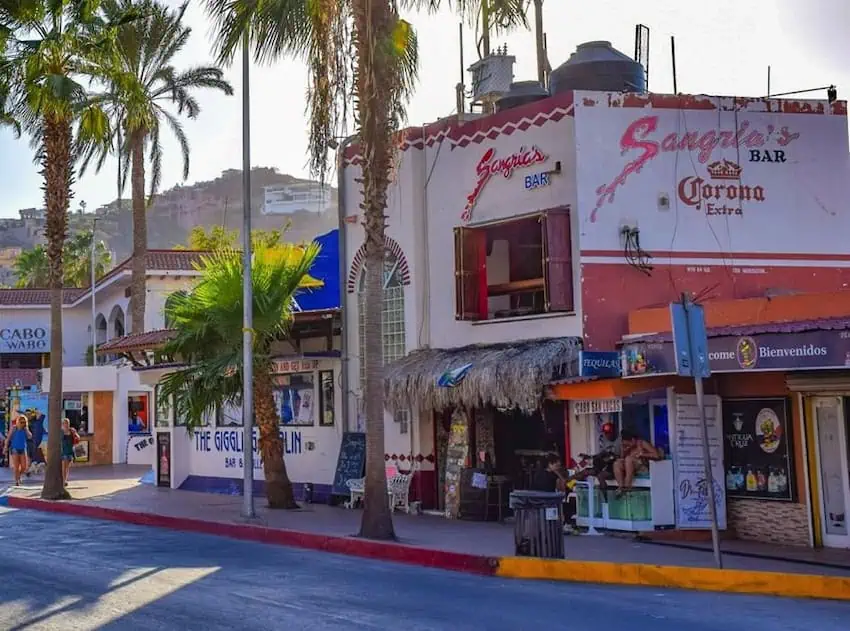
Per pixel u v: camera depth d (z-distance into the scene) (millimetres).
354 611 9875
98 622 9305
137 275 38688
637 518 15453
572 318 17188
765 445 15398
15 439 27234
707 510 15641
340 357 21781
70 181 23766
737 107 18062
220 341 20656
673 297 17359
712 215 17719
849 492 14297
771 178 18109
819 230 18234
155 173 40750
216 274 20203
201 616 9578
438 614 9758
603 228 17203
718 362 13562
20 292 53906
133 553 14508
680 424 15680
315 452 22500
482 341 18844
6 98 24188
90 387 37375
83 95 25422
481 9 16172
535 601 10625
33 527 18281
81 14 23281
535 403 16125
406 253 20203
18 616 9594
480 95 22562
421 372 18234
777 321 14719
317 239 22938
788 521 14984
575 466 17016
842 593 10922
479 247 19047
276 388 23812
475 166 19156
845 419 14422
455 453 18906
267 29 15859
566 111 17562
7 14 22688
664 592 11406
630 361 14836
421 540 15008
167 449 26641
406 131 20188
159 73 38531
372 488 15250
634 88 19109
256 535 16656
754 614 9969
